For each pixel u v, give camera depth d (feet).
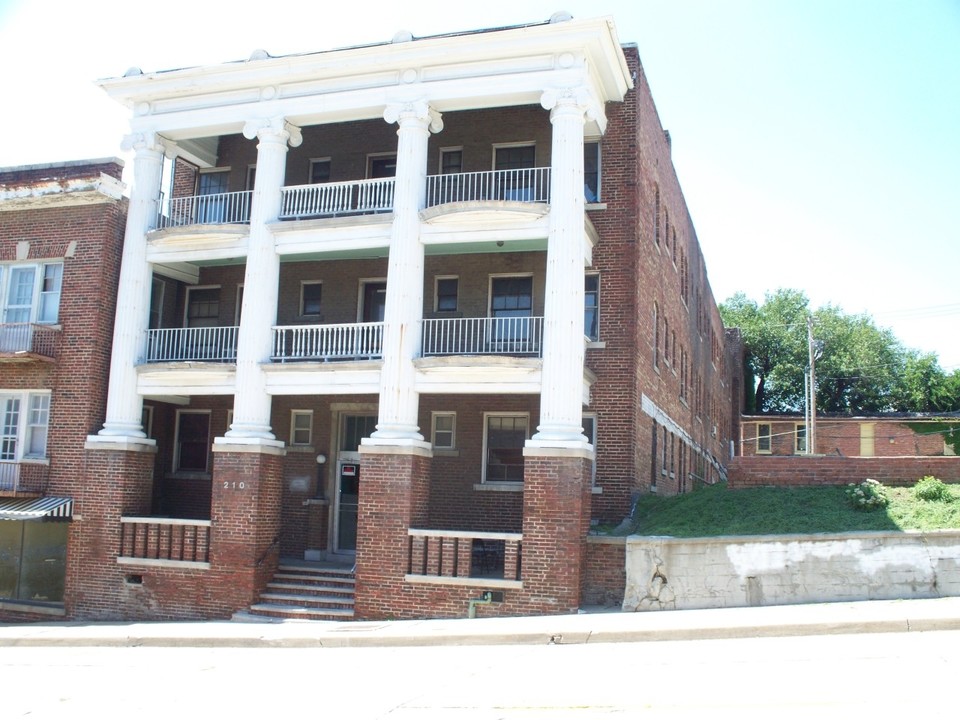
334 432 80.64
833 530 56.44
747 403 226.58
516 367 64.28
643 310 75.56
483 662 44.52
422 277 68.59
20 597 76.74
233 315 84.48
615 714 32.30
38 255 79.25
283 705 36.37
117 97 77.20
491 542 70.69
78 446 74.95
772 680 36.35
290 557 79.71
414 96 69.05
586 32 64.64
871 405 222.69
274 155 72.90
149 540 70.85
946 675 35.78
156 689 41.09
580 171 65.16
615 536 62.13
